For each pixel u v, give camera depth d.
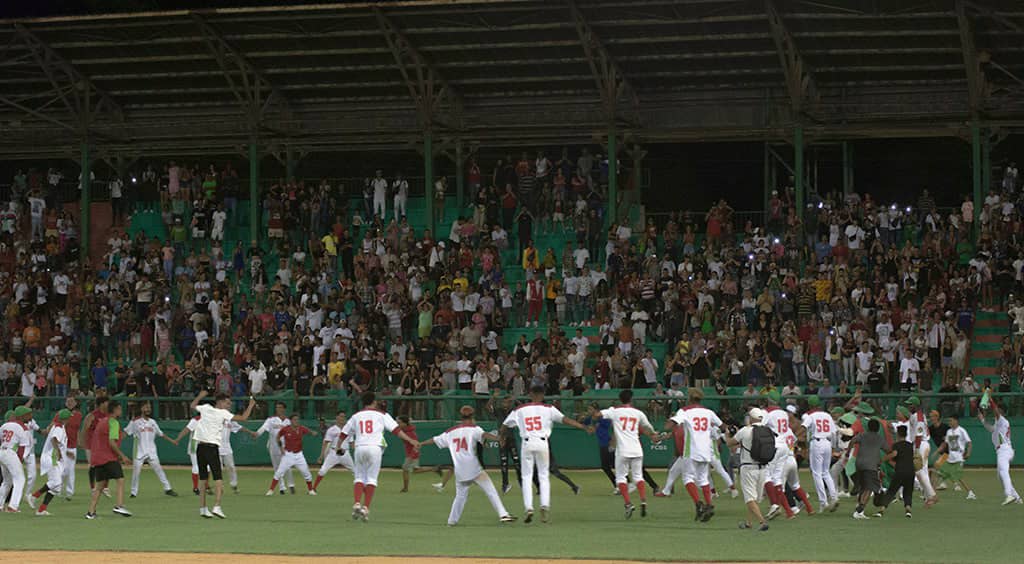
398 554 41.34
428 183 104.94
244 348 93.94
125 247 106.56
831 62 100.12
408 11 95.75
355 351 92.69
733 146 118.12
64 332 100.50
